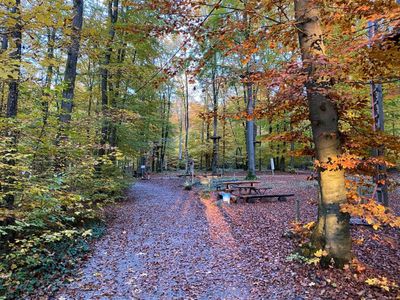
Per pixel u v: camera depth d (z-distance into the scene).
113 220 8.01
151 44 11.34
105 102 11.35
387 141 3.96
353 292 3.40
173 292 3.71
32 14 4.11
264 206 9.25
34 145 5.08
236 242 5.77
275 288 3.68
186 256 5.07
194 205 10.34
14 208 4.54
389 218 3.62
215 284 3.91
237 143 29.86
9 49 4.19
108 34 9.51
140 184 18.98
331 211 4.06
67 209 6.17
